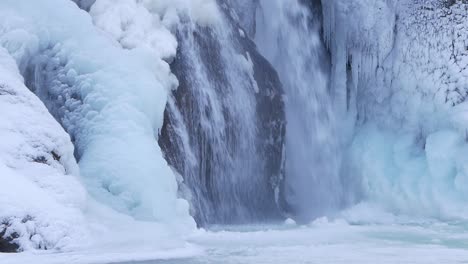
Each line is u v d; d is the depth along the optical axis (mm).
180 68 13445
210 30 14562
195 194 13102
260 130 15164
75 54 10953
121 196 9422
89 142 10195
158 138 11992
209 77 14125
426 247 8078
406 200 15219
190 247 7668
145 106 10977
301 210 16172
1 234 7031
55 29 11102
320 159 17203
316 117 17609
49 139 8703
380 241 8914
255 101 15188
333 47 17844
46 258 6559
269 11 17672
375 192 15797
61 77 10906
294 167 16672
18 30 10516
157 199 9547
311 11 18328
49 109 10859
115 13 12859
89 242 7582
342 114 17484
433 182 14898
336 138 17328
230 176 14211
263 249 7641
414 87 16156
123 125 10266
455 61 15766
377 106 16812
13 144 8227
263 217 14797
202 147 13555
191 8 14203
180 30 13773
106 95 10586
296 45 17906
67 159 9047
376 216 15148
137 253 6930
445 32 15930
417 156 15664
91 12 12961
